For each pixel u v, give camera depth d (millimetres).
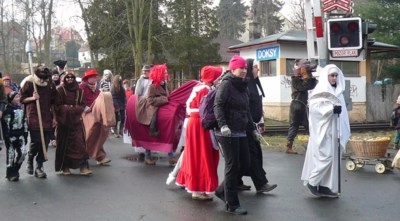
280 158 10820
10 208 6445
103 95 9617
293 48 22188
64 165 8680
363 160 9227
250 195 7285
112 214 6199
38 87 8242
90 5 30016
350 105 10586
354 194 7332
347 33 10203
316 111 6988
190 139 6914
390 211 6355
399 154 8500
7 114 7941
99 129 9820
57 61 11734
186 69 30359
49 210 6367
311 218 6039
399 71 25469
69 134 8641
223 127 5988
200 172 6871
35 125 8234
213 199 7016
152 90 9625
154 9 29547
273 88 22438
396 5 25188
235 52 26047
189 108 6973
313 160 7070
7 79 14234
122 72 31438
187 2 29125
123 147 12742
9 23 42312
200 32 29938
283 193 7410
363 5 26484
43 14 38719
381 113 24281
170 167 9672
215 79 7055
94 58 32656
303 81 11320
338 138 7039
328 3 11523
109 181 8242
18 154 8086
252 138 7254
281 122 21484
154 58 30703
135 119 9984
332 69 7145
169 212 6305
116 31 29688
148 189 7637
